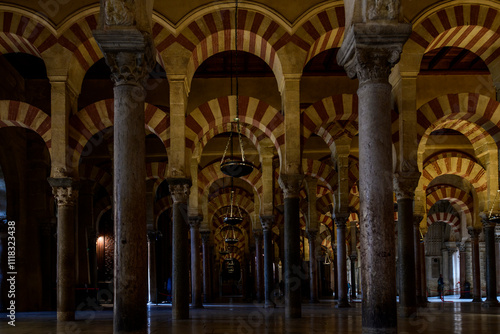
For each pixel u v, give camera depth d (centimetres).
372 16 605
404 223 1105
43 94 1602
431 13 1105
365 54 608
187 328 863
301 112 1188
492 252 1745
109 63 642
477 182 1838
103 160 1894
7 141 1576
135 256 604
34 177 1712
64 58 1120
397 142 1141
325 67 1562
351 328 832
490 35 1118
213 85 1558
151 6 695
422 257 2070
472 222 2120
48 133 1173
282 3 1103
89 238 2053
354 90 1582
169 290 2220
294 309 1064
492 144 1503
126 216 609
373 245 573
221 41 1129
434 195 2152
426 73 1586
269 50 1115
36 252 1689
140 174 625
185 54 1107
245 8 1104
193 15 1106
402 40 605
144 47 640
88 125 1173
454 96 1196
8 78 1477
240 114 1188
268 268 1681
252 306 1795
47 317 1275
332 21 1098
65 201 1136
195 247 1719
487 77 1588
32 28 1116
